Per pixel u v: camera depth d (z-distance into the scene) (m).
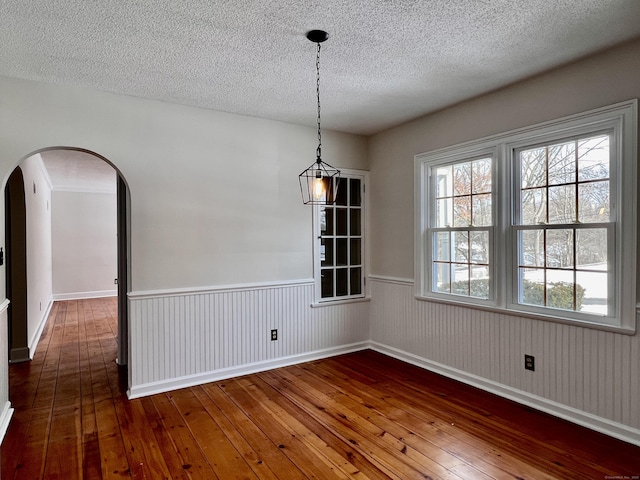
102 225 8.99
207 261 3.62
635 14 2.12
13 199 4.28
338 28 2.25
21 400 3.23
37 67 2.73
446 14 2.12
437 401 3.15
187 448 2.47
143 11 2.06
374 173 4.54
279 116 3.88
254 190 3.87
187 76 2.92
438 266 3.83
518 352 3.10
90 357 4.47
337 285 4.45
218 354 3.67
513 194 3.17
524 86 3.04
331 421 2.82
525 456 2.34
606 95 2.56
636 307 2.44
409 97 3.38
